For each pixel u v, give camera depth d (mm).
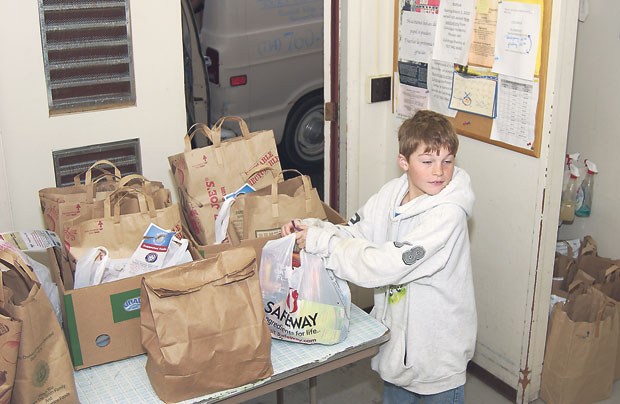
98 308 1625
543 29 2100
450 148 1743
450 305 1831
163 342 1472
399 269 1667
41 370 1424
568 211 2908
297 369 1629
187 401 1512
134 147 2311
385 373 1905
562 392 2506
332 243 1729
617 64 2713
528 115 2217
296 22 3152
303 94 3258
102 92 2201
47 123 2127
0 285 1372
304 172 3359
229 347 1515
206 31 2949
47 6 2031
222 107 3070
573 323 2418
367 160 2896
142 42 2213
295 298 1681
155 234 1728
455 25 2408
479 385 2697
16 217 2158
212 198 1976
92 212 1783
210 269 1547
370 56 2734
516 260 2428
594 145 2881
